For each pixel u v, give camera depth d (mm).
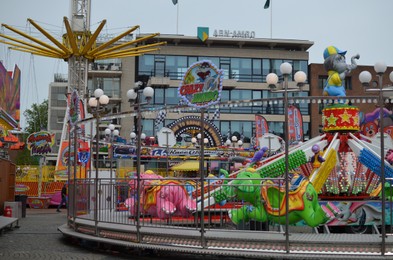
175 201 15547
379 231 17234
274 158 19000
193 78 16344
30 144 36688
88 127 35344
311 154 17922
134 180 14672
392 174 16891
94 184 15945
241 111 62344
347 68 17875
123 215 15125
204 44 65625
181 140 46281
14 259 13055
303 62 65125
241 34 66562
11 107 29688
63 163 38531
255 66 65125
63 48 43938
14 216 23047
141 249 13852
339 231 17641
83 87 44812
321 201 16875
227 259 12883
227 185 13680
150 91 14992
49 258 13273
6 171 25406
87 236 15156
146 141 39344
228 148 38438
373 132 23641
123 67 63938
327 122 17891
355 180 17812
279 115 62969
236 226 14812
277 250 11852
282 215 13961
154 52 63781
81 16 47656
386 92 13898
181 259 13078
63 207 36375
